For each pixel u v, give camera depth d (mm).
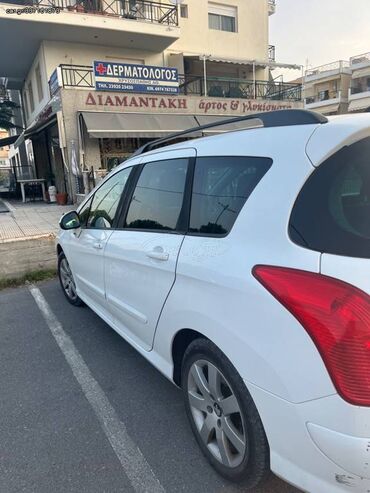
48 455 2332
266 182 1803
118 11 16406
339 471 1454
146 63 17875
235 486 2045
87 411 2742
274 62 20297
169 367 2467
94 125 12695
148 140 14758
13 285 5980
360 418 1380
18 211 11664
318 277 1480
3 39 15367
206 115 15758
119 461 2268
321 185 1611
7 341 3932
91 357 3525
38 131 16781
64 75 13906
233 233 1890
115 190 3373
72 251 4188
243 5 20484
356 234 1515
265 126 1993
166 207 2535
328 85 47812
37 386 3086
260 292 1625
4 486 2113
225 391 1985
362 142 1669
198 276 1984
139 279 2648
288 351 1526
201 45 19469
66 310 4730
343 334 1396
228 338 1795
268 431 1676
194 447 2361
